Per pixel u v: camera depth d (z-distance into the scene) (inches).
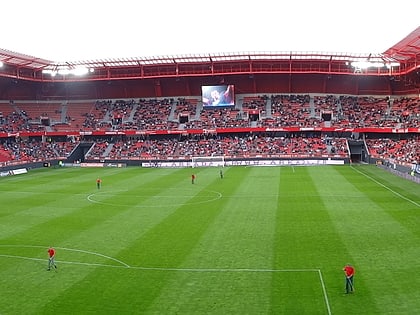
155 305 870.4
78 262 1137.4
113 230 1451.8
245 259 1125.7
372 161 3457.2
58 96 4360.2
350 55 3676.2
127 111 4173.2
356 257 1123.9
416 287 929.5
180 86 4202.8
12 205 1923.0
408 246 1208.8
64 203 1951.3
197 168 3358.8
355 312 822.5
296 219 1545.3
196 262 1112.8
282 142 3759.8
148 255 1178.6
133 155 3727.9
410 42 2945.4
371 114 3855.8
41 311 855.1
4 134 3730.3
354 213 1626.5
